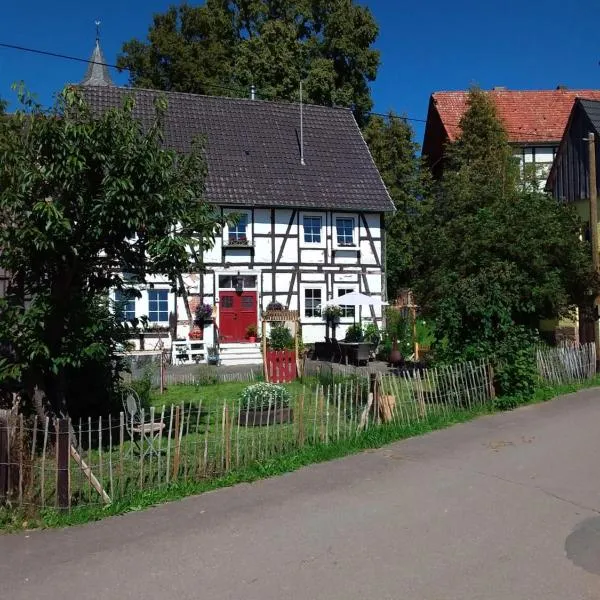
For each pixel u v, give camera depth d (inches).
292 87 1353.3
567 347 577.0
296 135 1024.2
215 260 892.0
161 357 697.6
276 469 301.4
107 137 306.0
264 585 184.7
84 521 240.5
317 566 196.5
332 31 1417.3
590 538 214.1
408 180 1338.6
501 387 456.8
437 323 480.1
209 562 202.1
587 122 858.8
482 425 397.7
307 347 890.7
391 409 385.4
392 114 1368.1
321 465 312.8
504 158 1208.8
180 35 1483.8
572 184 884.0
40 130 299.3
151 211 319.3
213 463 292.4
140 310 854.5
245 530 228.8
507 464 307.6
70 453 257.8
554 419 411.5
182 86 1422.2
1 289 380.8
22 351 309.1
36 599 179.9
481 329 464.1
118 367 365.4
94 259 334.3
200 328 876.0
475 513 240.1
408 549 207.5
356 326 861.8
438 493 265.3
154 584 187.6
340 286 946.1
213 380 631.8
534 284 539.5
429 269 657.0
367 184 986.1
